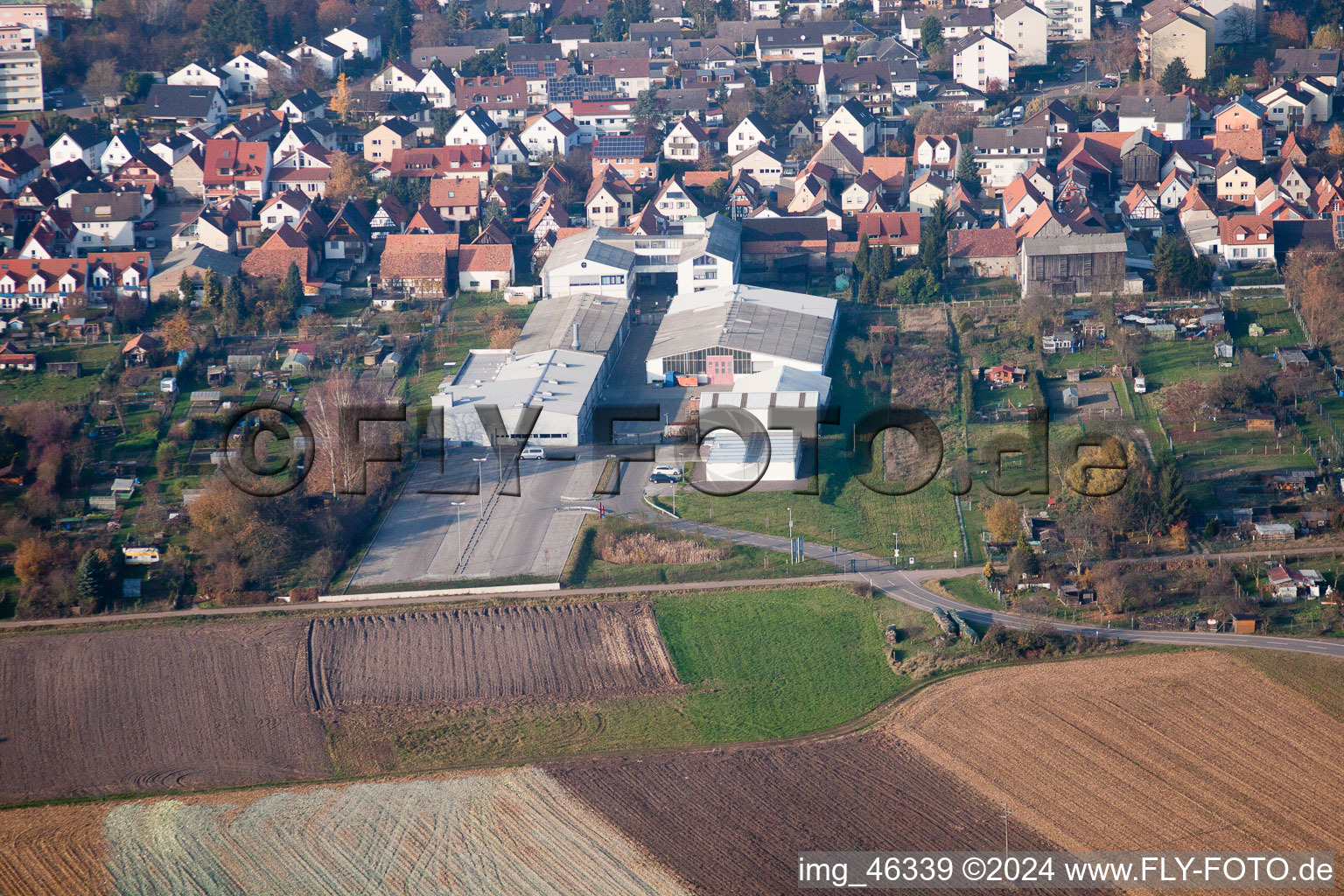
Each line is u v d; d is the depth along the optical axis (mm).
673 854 191375
